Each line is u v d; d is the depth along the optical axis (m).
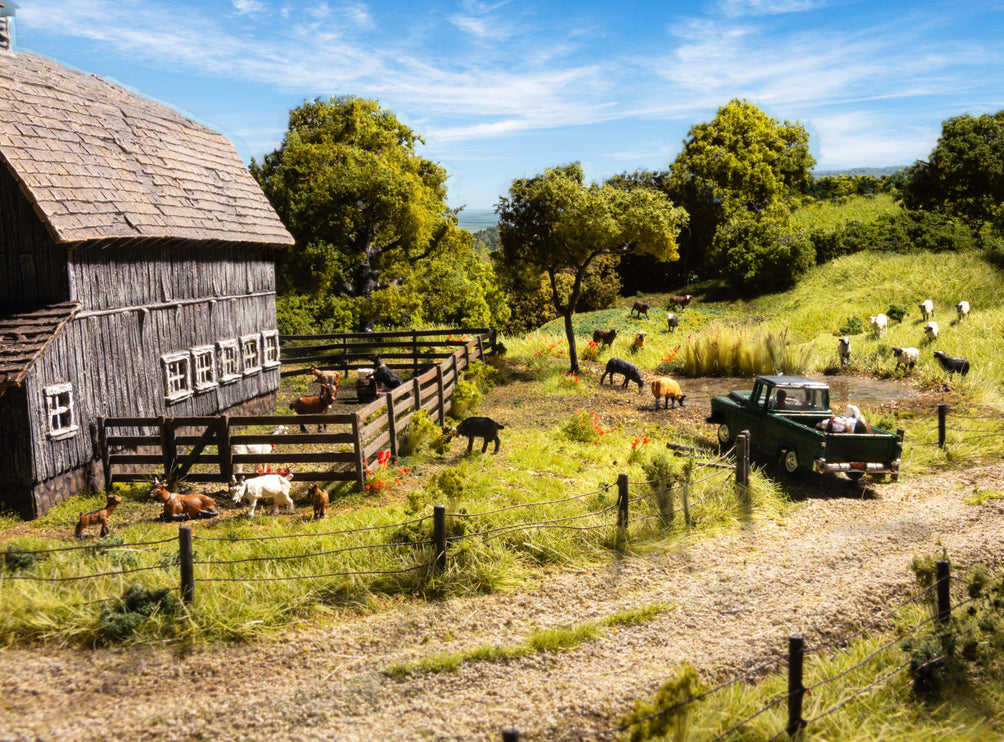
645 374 23.56
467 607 8.34
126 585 8.24
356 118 33.50
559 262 22.53
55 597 7.93
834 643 7.62
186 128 18.77
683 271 47.22
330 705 6.50
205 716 6.32
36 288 12.55
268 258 19.84
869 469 11.82
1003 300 27.33
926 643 6.95
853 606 8.29
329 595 8.45
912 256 35.53
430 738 6.05
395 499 11.38
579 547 9.69
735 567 9.34
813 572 9.16
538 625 7.97
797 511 11.27
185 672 7.01
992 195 41.09
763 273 37.53
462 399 17.53
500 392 20.55
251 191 19.61
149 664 7.12
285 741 6.00
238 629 7.62
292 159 31.75
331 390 16.80
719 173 47.25
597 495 10.99
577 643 7.55
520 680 6.92
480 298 39.94
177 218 15.30
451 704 6.54
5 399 11.29
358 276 34.00
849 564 9.37
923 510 11.25
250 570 8.67
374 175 29.62
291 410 19.30
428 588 8.64
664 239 21.28
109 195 13.76
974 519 10.79
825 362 23.77
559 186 21.14
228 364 17.64
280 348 23.48
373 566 8.89
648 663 7.20
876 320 25.78
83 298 12.72
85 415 12.63
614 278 44.44
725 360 23.45
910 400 18.48
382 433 13.23
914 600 8.29
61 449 12.02
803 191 55.72
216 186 17.98
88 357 12.77
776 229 38.66
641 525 10.16
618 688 6.75
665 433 15.82
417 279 32.19
